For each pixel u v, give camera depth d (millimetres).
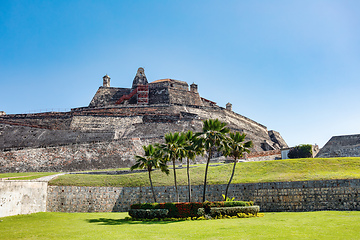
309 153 59344
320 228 21641
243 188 37906
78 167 56469
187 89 109250
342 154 57188
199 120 79875
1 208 30734
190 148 35562
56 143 65625
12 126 71938
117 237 20578
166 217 30562
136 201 40688
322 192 34125
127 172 48000
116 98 102438
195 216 30062
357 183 32719
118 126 76062
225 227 23266
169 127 74188
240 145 35938
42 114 80375
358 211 30641
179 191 40312
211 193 39188
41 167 56562
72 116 78000
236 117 105375
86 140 65875
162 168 36812
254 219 28203
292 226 22938
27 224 27922
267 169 42062
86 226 26578
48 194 38906
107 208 39875
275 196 36094
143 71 108812
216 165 50125
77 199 39188
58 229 24984
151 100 98312
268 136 114625
